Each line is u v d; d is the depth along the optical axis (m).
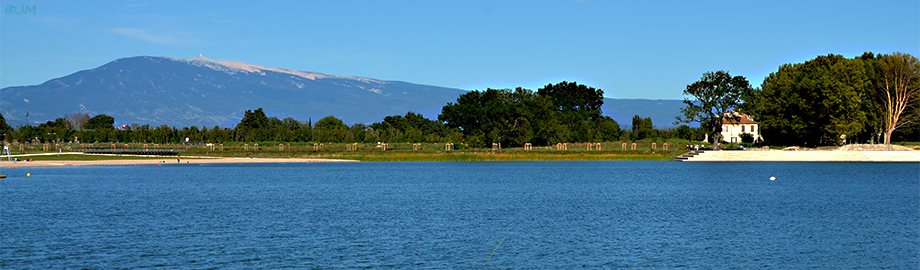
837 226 52.72
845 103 147.75
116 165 144.12
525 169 134.12
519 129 191.88
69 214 59.41
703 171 122.06
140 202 69.19
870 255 41.53
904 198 73.06
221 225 52.97
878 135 160.50
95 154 180.25
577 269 38.09
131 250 42.66
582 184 93.88
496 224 53.75
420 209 63.66
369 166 146.38
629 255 41.59
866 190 82.81
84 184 92.44
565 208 64.69
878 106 154.62
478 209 63.72
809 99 151.88
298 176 110.88
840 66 154.25
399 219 56.53
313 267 38.12
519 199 72.94
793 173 114.62
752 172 118.31
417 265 38.78
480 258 40.75
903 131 161.50
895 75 150.00
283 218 57.03
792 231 50.31
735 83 159.62
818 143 162.00
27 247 43.53
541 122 197.12
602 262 39.75
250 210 62.66
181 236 47.75
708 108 160.50
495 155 155.75
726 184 92.88
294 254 41.47
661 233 49.44
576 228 51.81
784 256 41.34
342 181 99.75
